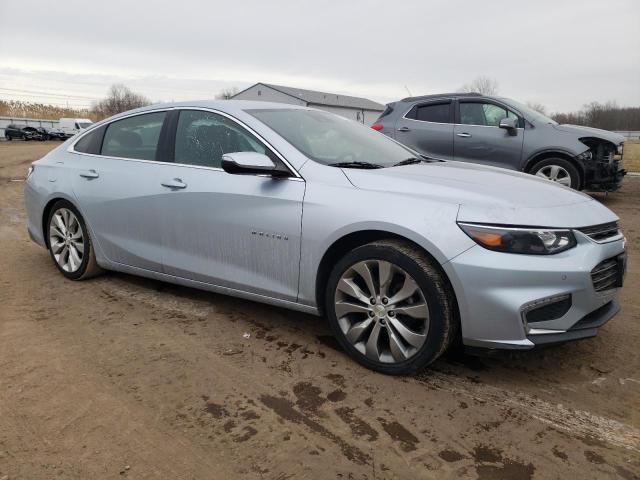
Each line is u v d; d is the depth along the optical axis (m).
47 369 3.04
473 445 2.37
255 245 3.35
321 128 3.81
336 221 2.98
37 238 4.91
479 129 8.24
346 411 2.63
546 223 2.68
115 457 2.29
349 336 3.07
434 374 3.01
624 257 3.01
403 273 2.81
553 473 2.19
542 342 2.65
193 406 2.67
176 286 4.48
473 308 2.65
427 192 2.90
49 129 52.06
